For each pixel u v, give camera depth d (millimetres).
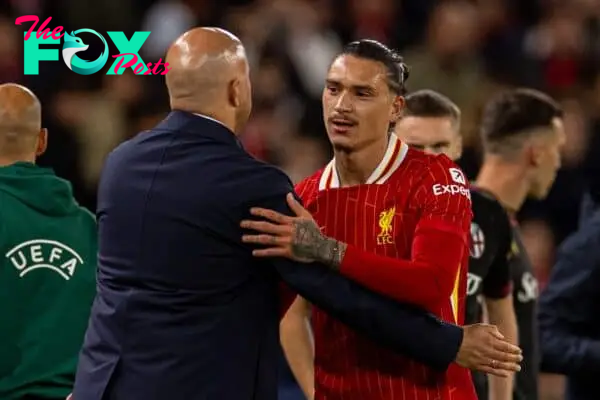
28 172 15250
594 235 17125
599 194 17562
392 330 12969
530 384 17578
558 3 37750
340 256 12914
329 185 14086
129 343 12898
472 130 32219
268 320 13242
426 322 13094
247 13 35000
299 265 12891
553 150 18141
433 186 13539
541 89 35938
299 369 15406
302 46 34156
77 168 30266
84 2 32531
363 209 13758
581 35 36781
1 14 31641
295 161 31000
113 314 13016
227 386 12828
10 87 15555
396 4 37094
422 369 13641
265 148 31234
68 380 15047
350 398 13820
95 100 30938
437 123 16266
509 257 16703
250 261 12969
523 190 18125
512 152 17984
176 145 13109
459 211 13453
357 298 12883
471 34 34875
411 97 16547
